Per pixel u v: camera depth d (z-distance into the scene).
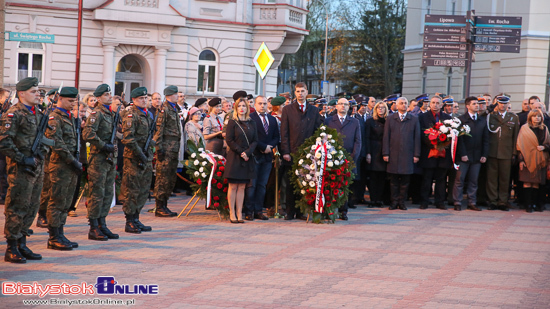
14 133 7.47
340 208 11.71
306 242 9.41
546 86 29.67
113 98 12.10
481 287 7.18
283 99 12.07
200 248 8.78
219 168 11.14
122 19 26.95
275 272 7.57
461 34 20.78
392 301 6.51
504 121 13.61
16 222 7.63
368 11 50.19
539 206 13.73
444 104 13.84
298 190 11.30
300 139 11.31
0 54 13.49
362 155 13.23
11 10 26.00
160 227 10.41
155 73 28.08
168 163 11.39
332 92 61.16
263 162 11.33
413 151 13.11
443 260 8.49
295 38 31.02
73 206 11.23
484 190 14.26
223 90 29.42
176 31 28.31
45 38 14.90
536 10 29.31
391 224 11.31
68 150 8.26
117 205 12.71
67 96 8.31
